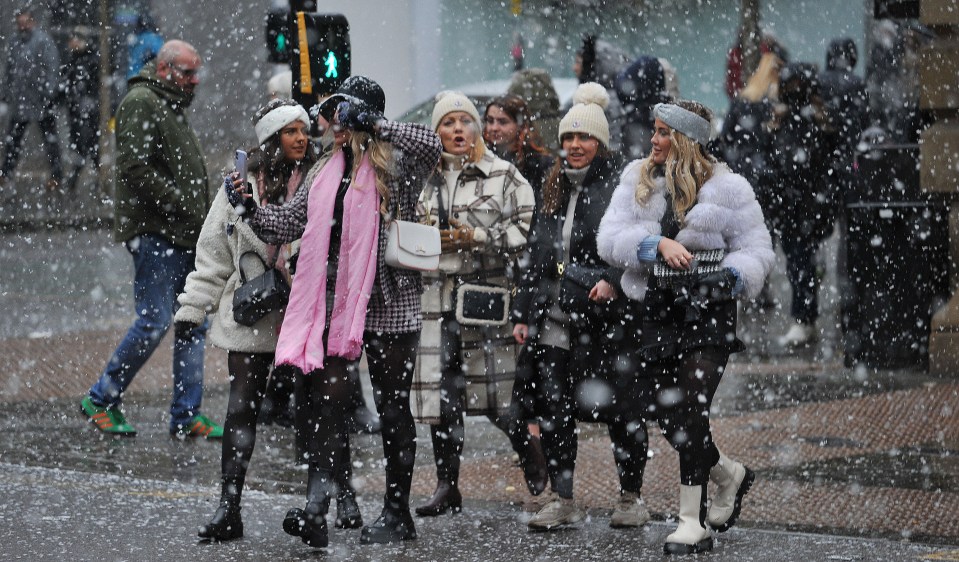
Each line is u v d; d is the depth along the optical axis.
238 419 12.22
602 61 22.17
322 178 11.87
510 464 15.59
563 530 12.51
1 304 28.88
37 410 18.53
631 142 18.44
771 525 12.55
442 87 48.56
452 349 13.44
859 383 20.31
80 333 25.09
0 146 47.66
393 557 11.45
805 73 23.64
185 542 11.92
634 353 12.41
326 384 11.76
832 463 15.05
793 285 24.64
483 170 13.74
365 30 46.31
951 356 20.89
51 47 45.38
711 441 11.80
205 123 52.47
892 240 21.50
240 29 52.25
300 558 11.41
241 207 11.65
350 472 12.59
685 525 11.60
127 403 19.16
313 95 17.23
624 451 12.59
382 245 11.82
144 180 16.52
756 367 22.08
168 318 16.95
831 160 23.95
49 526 12.41
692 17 53.28
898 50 26.06
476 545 11.90
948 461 15.10
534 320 12.80
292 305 11.70
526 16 51.69
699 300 11.47
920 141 21.61
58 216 43.38
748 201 11.77
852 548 11.60
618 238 11.95
